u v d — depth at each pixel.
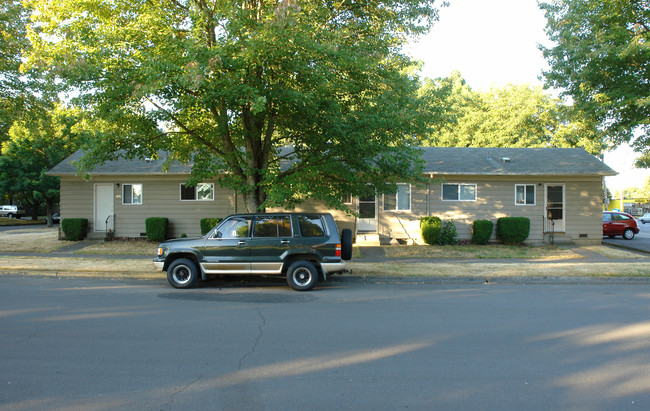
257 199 13.03
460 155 21.88
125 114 11.16
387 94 12.09
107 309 7.96
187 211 19.92
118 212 19.95
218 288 10.40
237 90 10.03
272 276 11.95
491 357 5.46
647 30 14.34
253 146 12.88
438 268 13.06
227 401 4.15
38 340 6.02
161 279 11.76
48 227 32.53
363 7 12.90
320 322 7.12
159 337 6.20
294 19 9.98
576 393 4.39
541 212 19.89
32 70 15.94
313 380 4.68
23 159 33.53
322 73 10.50
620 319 7.41
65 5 11.54
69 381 4.61
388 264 13.95
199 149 13.56
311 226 10.31
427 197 19.95
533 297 9.45
